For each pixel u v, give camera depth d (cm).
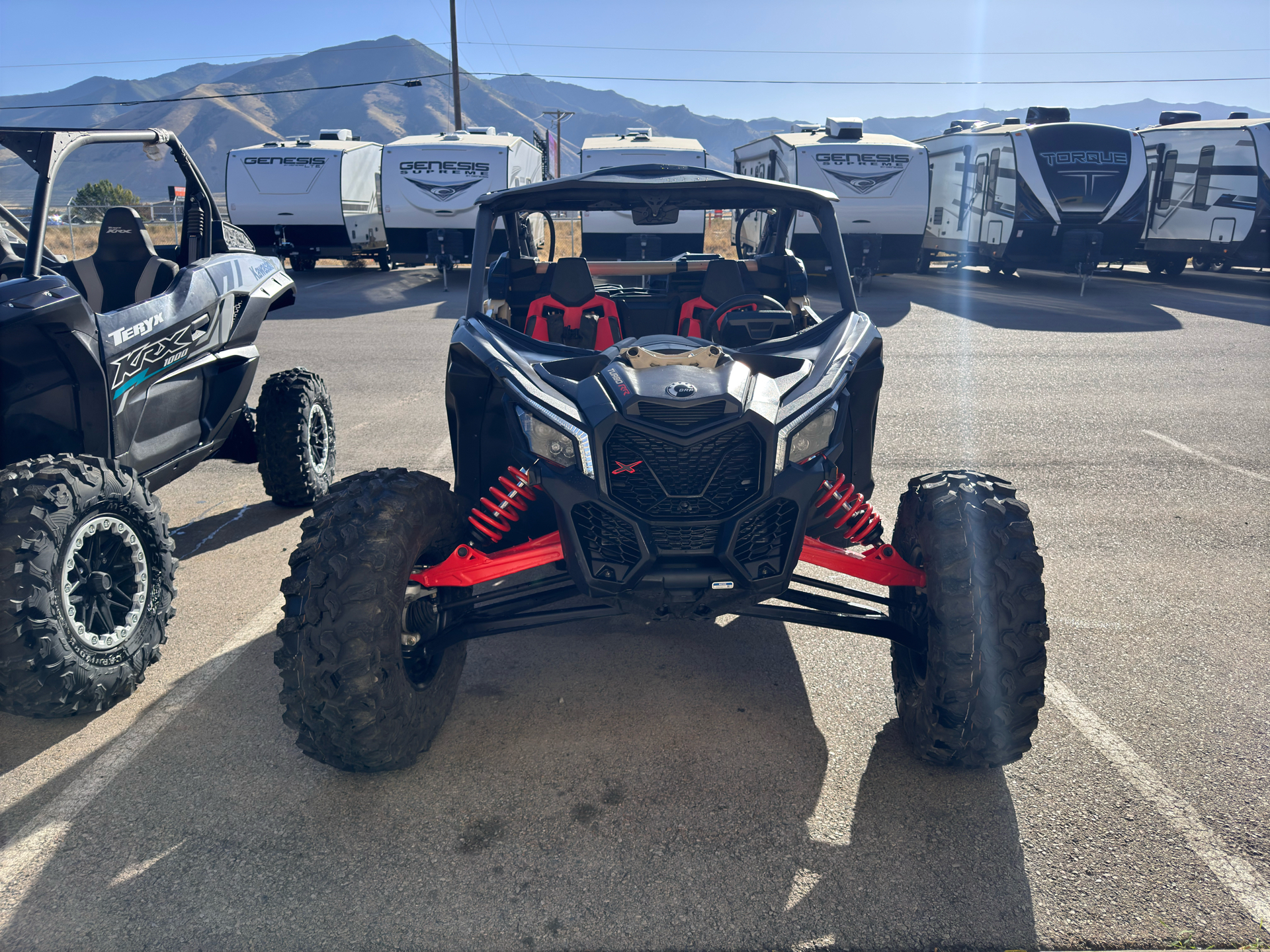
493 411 345
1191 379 986
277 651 273
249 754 315
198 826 277
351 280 2153
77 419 394
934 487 299
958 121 2245
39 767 307
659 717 338
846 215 1803
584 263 436
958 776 300
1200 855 262
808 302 476
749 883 252
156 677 368
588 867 259
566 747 318
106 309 507
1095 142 1817
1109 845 266
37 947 230
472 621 308
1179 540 521
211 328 487
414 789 295
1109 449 714
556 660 383
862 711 342
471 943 232
